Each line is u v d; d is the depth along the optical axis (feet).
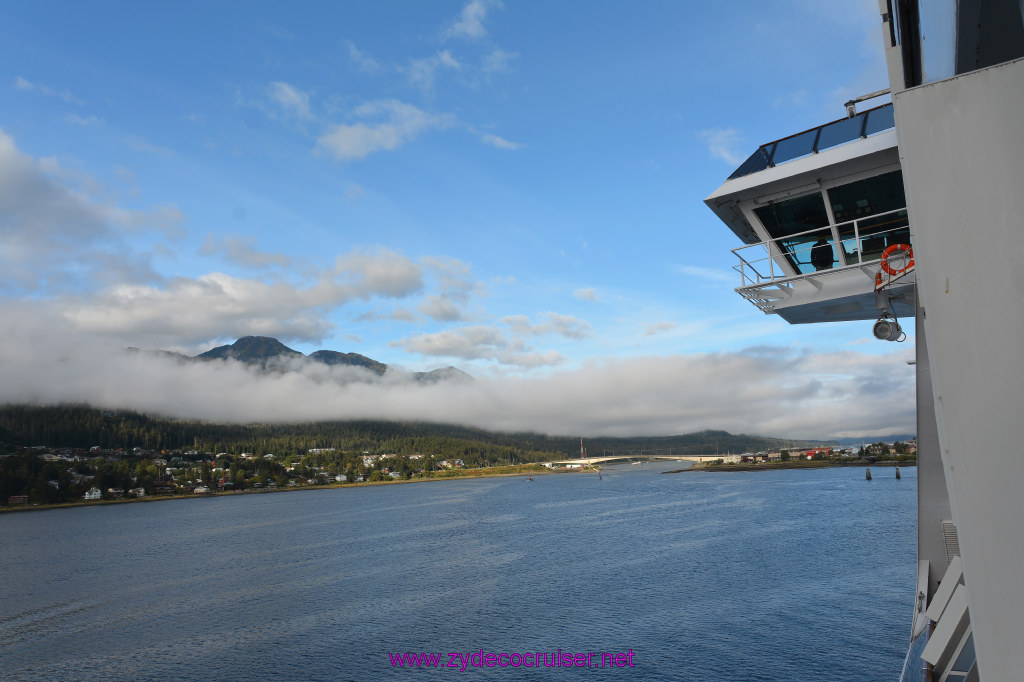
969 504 15.69
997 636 15.15
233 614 236.63
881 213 57.52
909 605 204.23
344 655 184.75
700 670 158.40
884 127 56.44
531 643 186.70
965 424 15.87
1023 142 15.88
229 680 170.09
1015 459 15.30
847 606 205.67
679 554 309.22
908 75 23.41
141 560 374.63
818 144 59.52
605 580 261.24
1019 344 15.49
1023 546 15.06
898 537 327.47
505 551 351.46
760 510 482.69
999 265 15.87
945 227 16.49
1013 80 16.14
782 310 63.21
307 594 264.31
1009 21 21.72
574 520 490.49
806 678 150.30
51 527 586.86
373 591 264.31
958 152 16.52
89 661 190.39
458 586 265.95
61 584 311.88
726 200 63.31
